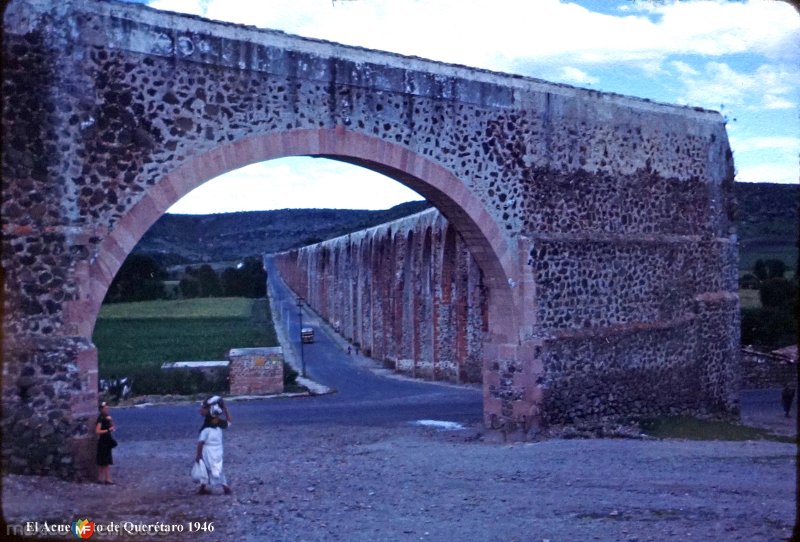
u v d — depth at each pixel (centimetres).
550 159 1348
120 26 945
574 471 929
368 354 3547
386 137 1154
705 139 1631
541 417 1302
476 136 1255
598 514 700
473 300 2473
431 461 1038
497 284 1313
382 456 1107
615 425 1349
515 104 1303
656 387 1491
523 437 1265
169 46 977
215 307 5722
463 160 1238
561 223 1362
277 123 1055
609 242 1423
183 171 982
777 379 2592
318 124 1089
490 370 1331
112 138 938
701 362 1595
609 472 919
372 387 2417
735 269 1709
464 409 1775
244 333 4116
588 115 1405
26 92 886
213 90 1007
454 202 1229
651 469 939
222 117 1013
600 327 1402
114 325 4481
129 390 2147
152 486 872
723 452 1083
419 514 717
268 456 1134
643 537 608
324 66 1095
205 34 1004
